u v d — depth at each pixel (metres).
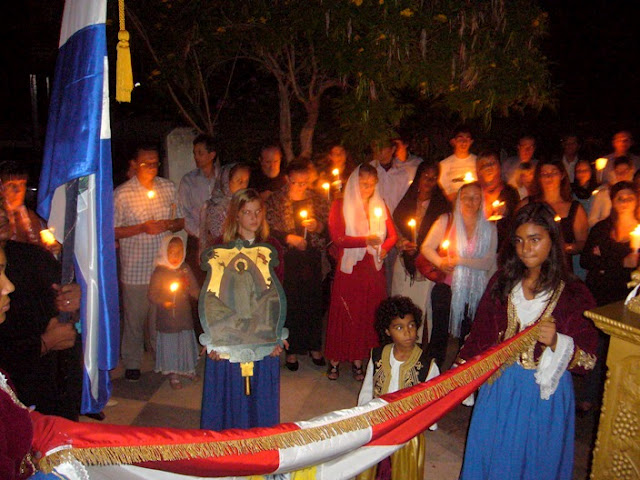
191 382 5.50
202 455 2.32
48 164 2.82
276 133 8.37
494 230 4.91
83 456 2.10
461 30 5.65
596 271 4.93
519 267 3.28
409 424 2.91
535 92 6.07
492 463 3.33
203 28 6.52
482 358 3.03
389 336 3.87
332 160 6.48
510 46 5.88
